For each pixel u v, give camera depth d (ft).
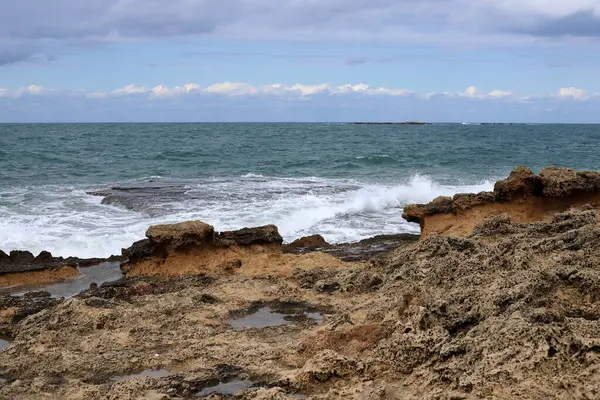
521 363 17.33
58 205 70.59
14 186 89.15
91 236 53.72
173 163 128.88
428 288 26.37
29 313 31.83
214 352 24.11
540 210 46.91
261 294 32.30
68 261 44.45
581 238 26.58
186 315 28.73
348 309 28.27
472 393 16.93
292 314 29.60
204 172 114.32
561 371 16.96
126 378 22.33
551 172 47.32
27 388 21.63
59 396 20.99
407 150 171.32
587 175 46.47
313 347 23.38
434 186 90.79
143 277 38.45
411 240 48.75
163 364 23.41
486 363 17.78
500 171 120.67
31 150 150.41
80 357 24.29
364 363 20.75
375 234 57.57
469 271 26.43
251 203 71.72
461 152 164.55
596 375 16.31
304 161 134.72
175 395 20.51
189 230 39.81
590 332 17.83
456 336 20.94
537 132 351.67
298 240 48.73
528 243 27.25
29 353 25.09
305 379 20.57
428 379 18.79
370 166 127.65
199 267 39.24
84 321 27.96
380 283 32.04
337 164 129.59
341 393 19.17
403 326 22.38
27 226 57.52
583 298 21.57
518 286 22.25
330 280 33.83
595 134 322.96
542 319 19.72
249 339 25.76
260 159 139.13
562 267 22.97
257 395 19.35
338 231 58.75
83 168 116.06
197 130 330.95
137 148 168.86
